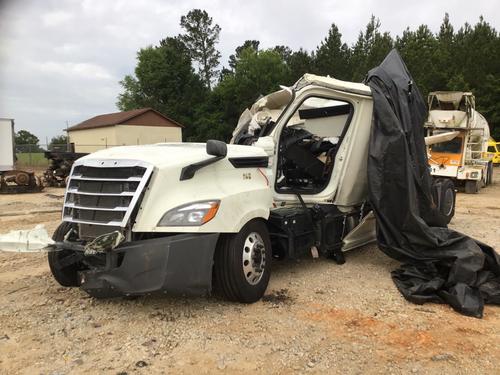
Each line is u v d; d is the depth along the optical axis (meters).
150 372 3.62
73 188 4.79
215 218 4.52
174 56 59.47
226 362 3.76
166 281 4.21
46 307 4.94
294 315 4.68
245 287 4.84
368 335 4.23
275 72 53.09
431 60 41.97
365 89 6.22
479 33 43.72
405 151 5.84
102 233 4.55
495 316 4.72
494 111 41.28
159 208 4.38
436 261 5.62
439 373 3.58
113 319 4.61
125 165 4.46
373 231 7.11
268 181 5.59
